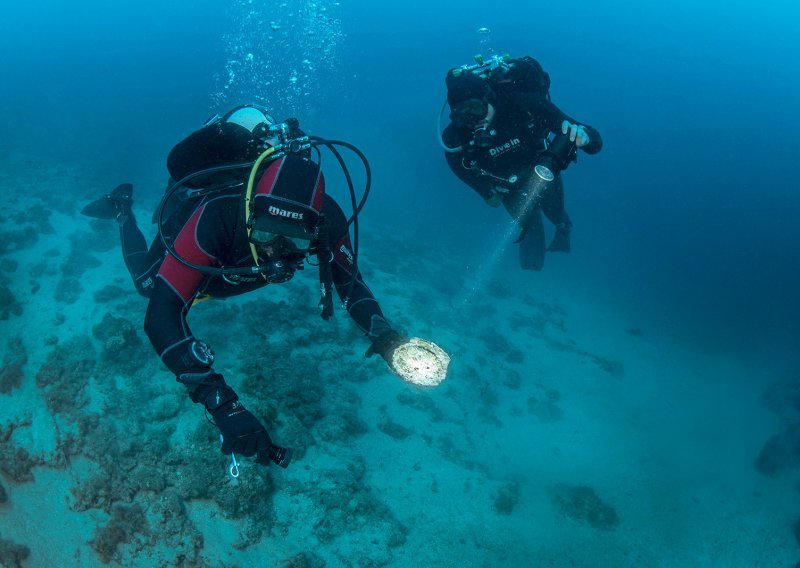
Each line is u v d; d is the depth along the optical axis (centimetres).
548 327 1288
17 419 641
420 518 627
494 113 517
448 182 2497
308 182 184
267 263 182
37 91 2889
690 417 1064
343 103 4331
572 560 641
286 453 168
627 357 1271
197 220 186
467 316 1162
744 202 4491
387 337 216
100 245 1020
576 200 3600
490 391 906
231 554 532
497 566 600
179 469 586
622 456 878
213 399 169
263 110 227
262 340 755
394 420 758
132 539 542
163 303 180
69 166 1616
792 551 764
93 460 596
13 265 916
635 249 2647
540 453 832
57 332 768
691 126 7144
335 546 562
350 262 239
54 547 549
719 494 848
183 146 216
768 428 1084
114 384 666
